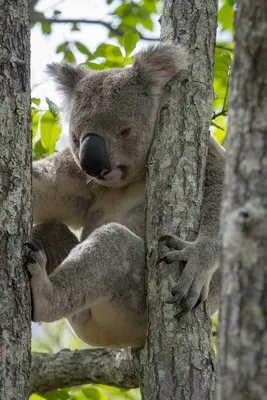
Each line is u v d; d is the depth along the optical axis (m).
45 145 11.77
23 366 7.11
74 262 8.90
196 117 9.51
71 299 8.73
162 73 10.31
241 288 4.28
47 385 11.97
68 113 11.49
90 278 8.90
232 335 4.23
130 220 10.50
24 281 7.46
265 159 4.41
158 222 8.79
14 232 7.39
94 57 12.69
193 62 10.02
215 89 12.81
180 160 9.08
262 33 4.52
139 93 10.37
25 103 7.71
